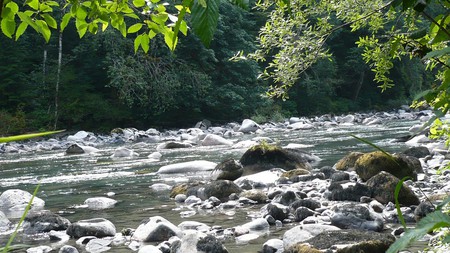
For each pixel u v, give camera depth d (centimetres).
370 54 273
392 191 693
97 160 1485
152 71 2786
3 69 2677
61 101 2722
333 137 1788
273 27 368
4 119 2512
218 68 2981
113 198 868
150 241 579
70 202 848
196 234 527
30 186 1045
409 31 238
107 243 577
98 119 2753
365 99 3588
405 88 3609
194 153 1543
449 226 80
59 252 538
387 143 1470
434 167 975
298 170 970
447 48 97
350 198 722
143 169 1227
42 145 2125
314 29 371
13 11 216
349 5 331
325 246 460
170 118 2880
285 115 3097
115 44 2644
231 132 2319
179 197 820
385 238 468
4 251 92
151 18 243
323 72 3259
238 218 667
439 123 284
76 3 239
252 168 1081
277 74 371
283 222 641
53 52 2930
